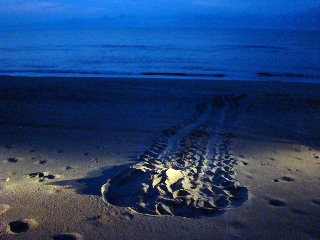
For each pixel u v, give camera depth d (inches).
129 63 833.5
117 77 597.9
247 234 91.5
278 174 143.5
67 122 265.0
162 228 96.0
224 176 140.3
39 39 2586.1
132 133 229.8
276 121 275.3
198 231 93.8
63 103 351.9
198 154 177.5
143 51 1214.9
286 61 861.8
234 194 122.0
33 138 216.4
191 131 234.2
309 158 173.6
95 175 144.7
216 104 352.5
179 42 1902.1
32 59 954.7
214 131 236.1
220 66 763.4
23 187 128.5
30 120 271.3
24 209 108.3
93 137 218.8
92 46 1556.3
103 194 122.0
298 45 1596.9
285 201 113.0
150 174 135.2
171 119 280.2
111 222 99.8
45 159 171.2
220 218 101.2
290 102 362.3
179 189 123.3
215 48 1350.9
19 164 161.6
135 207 110.5
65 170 152.6
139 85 474.3
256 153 181.0
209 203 112.4
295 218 100.2
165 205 110.7
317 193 120.6
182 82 499.5
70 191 125.0
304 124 266.4
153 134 226.5
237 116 294.5
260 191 122.4
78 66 786.8
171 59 913.5
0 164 161.2
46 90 430.9
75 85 470.3
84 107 332.2
